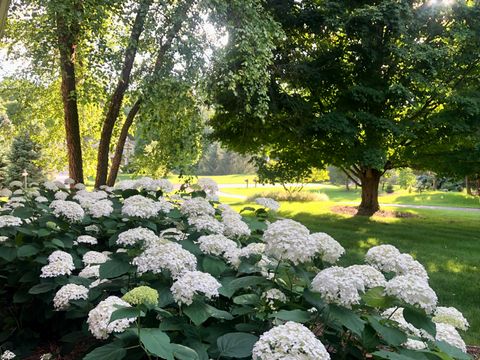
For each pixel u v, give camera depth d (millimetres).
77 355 2619
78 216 3254
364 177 14711
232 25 6625
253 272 2254
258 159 13172
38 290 2537
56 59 7285
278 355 1291
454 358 1687
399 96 10141
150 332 1494
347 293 1569
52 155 10805
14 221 3162
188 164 7727
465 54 10242
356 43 10508
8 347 2848
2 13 2361
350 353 1758
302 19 10258
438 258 7461
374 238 9469
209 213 2971
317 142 11594
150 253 1962
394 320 1751
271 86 10102
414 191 31281
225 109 10188
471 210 18156
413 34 10266
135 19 6762
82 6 5879
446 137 11352
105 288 2340
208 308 1764
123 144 8477
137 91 6594
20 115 9086
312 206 16953
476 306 4664
